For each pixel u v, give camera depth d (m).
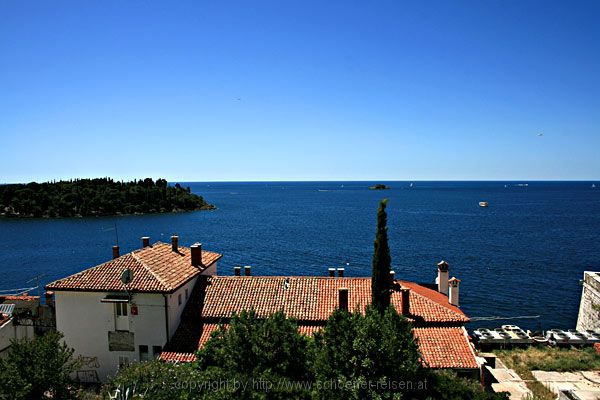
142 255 35.28
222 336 22.27
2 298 35.84
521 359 35.84
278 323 21.42
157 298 31.02
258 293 34.41
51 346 22.45
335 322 20.38
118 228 151.12
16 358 21.34
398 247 106.12
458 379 23.19
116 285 31.31
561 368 33.91
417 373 20.39
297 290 34.56
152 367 21.17
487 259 91.56
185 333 31.72
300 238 122.00
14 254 106.06
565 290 68.62
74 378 31.38
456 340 29.92
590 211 197.00
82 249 112.12
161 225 158.62
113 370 31.69
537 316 56.78
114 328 31.67
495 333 40.97
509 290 68.62
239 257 94.94
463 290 68.81
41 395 21.16
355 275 79.12
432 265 86.62
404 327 21.27
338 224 155.50
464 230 136.00
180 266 35.97
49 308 36.06
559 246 106.19
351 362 19.06
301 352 20.97
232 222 165.38
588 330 42.84
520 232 130.62
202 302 33.94
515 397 29.03
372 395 18.14
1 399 19.83
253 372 19.39
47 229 150.62
